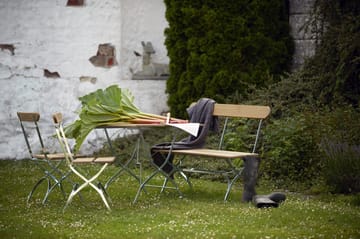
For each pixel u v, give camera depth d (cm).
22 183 1044
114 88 909
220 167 1082
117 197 930
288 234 700
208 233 702
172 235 698
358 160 938
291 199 901
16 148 1338
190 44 1245
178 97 1264
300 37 1309
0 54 1333
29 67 1340
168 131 1255
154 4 1370
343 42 1119
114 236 700
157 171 902
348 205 867
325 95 1161
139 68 1370
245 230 721
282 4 1295
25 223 766
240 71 1245
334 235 698
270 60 1267
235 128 1138
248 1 1248
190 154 904
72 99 1351
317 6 1207
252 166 893
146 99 1367
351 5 1205
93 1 1351
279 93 1176
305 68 1212
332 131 1012
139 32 1368
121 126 887
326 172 958
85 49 1352
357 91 1165
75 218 793
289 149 1025
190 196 938
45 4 1341
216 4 1234
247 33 1245
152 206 859
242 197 898
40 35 1341
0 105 1334
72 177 1095
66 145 846
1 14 1331
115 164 1223
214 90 1231
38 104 1343
